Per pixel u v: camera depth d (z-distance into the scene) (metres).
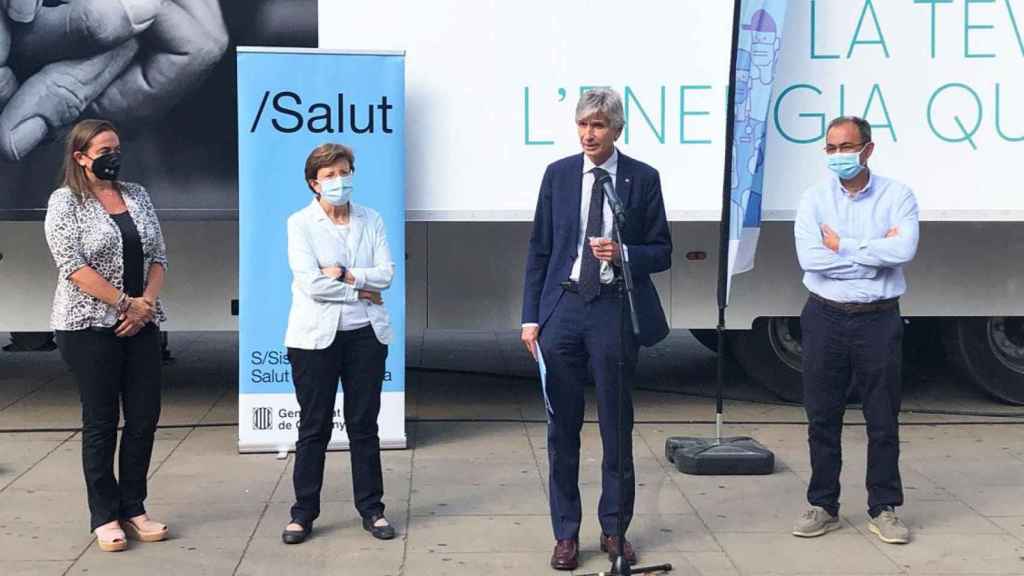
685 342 12.08
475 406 8.79
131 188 5.49
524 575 5.17
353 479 5.73
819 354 5.70
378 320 5.58
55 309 5.32
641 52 7.17
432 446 7.48
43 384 9.52
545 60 7.16
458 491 6.46
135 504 5.62
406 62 7.15
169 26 7.09
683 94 7.18
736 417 8.43
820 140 7.32
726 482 6.67
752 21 6.87
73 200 5.24
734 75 6.77
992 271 8.54
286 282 7.12
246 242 7.06
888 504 5.70
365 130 7.01
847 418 8.43
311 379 5.52
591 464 7.05
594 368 5.17
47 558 5.34
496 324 8.41
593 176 5.16
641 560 5.38
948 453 7.39
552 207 5.22
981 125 7.33
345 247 5.52
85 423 5.40
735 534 5.76
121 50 7.07
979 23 7.29
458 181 7.20
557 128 7.19
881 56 7.30
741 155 6.95
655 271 5.18
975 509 6.18
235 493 6.40
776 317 8.73
